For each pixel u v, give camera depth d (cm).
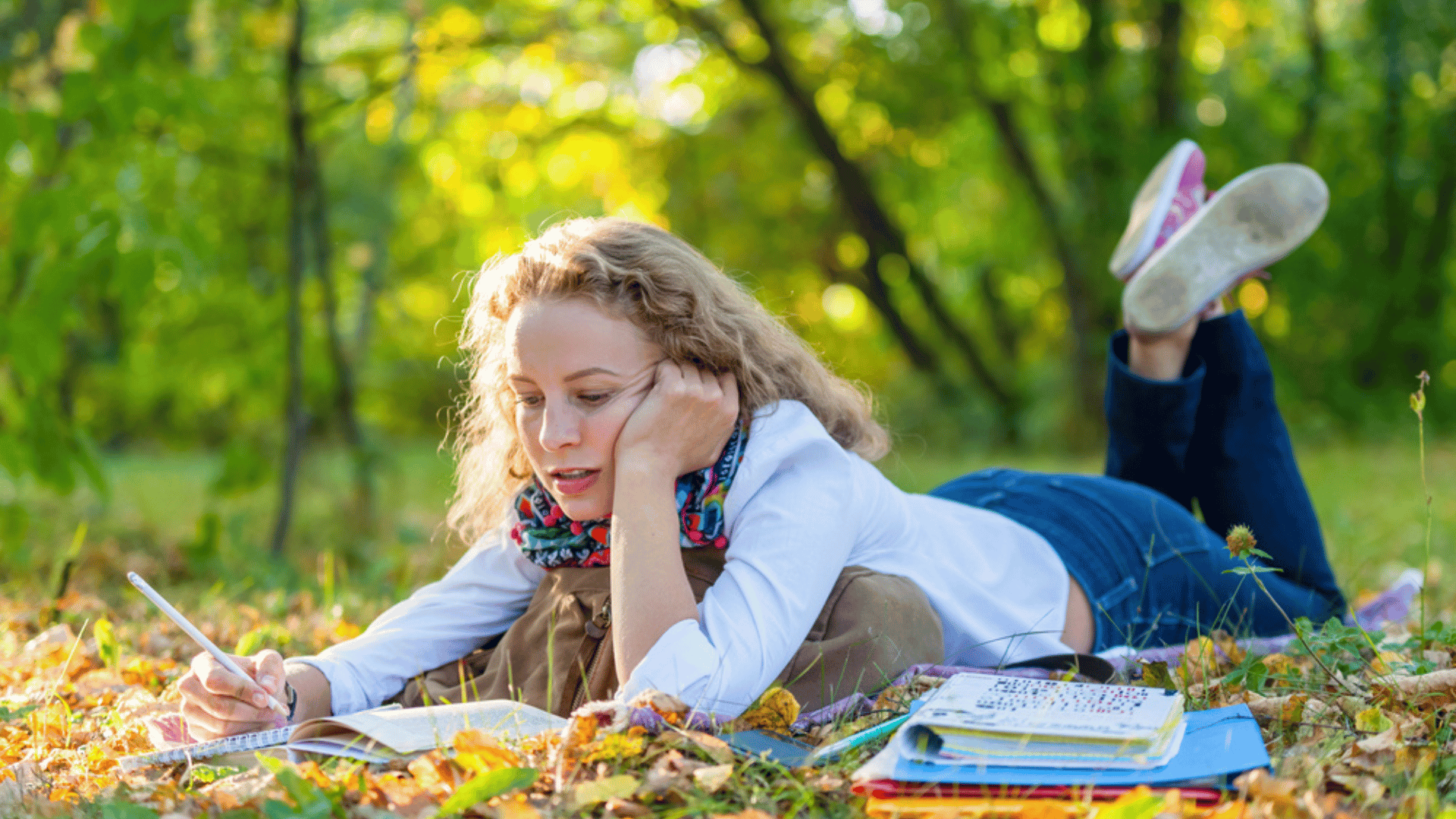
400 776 180
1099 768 165
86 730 227
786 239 1422
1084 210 1215
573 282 210
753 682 198
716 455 215
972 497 290
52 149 470
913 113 1252
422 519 718
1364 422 1261
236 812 160
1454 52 1231
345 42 749
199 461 1501
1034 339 1648
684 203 1341
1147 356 306
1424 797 155
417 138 802
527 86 982
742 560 208
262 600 394
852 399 247
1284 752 186
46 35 533
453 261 955
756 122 1316
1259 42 1356
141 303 474
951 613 235
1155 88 1222
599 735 180
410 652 236
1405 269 1325
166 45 492
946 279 1731
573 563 223
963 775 163
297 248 566
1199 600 276
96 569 473
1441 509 651
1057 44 1290
